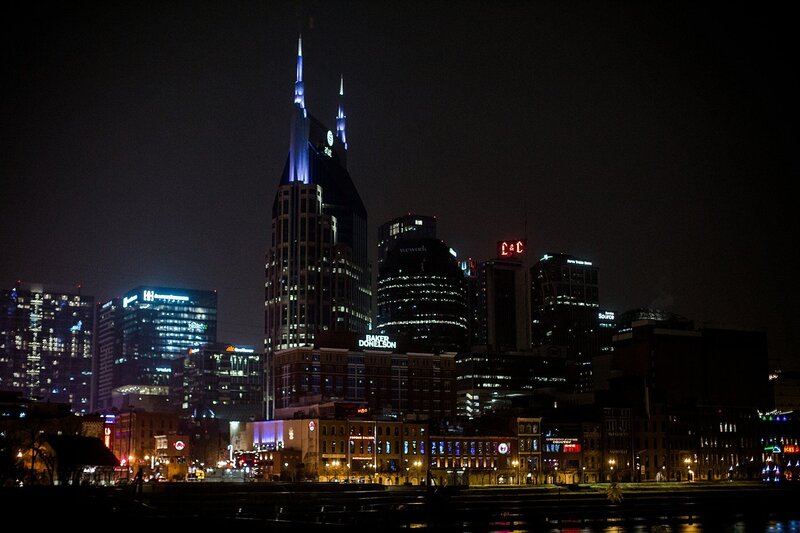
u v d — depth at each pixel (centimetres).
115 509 18500
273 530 16850
